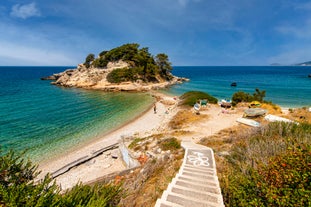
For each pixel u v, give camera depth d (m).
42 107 37.34
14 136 22.28
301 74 128.38
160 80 84.44
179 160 11.14
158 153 14.04
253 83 76.19
